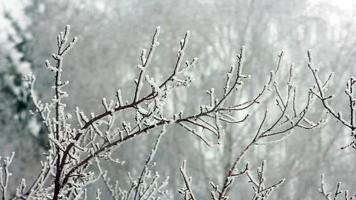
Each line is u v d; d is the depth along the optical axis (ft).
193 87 53.31
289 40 53.98
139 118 9.32
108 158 10.33
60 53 8.71
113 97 52.80
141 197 11.85
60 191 10.13
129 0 62.34
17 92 53.31
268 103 46.98
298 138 48.03
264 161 10.75
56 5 62.34
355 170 47.42
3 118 52.01
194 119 9.43
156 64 55.06
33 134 43.60
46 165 10.12
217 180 49.26
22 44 58.75
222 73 52.13
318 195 47.19
